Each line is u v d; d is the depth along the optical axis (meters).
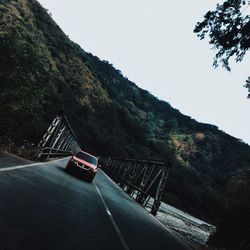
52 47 147.88
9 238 4.66
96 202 12.86
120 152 123.81
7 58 18.75
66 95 107.50
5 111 16.73
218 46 10.47
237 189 23.70
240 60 10.34
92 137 113.06
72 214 8.34
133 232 9.76
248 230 18.56
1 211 5.84
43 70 20.28
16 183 9.08
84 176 20.28
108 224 9.23
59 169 20.59
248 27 9.66
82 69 167.62
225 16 9.93
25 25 92.81
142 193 24.39
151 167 26.55
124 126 177.12
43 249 4.75
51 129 20.56
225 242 21.06
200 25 10.44
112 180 41.28
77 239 6.11
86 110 119.50
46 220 6.57
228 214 22.66
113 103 184.00
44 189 10.28
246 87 15.15
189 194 104.38
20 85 17.42
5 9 84.56
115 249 6.58
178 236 15.12
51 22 174.38
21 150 17.89
